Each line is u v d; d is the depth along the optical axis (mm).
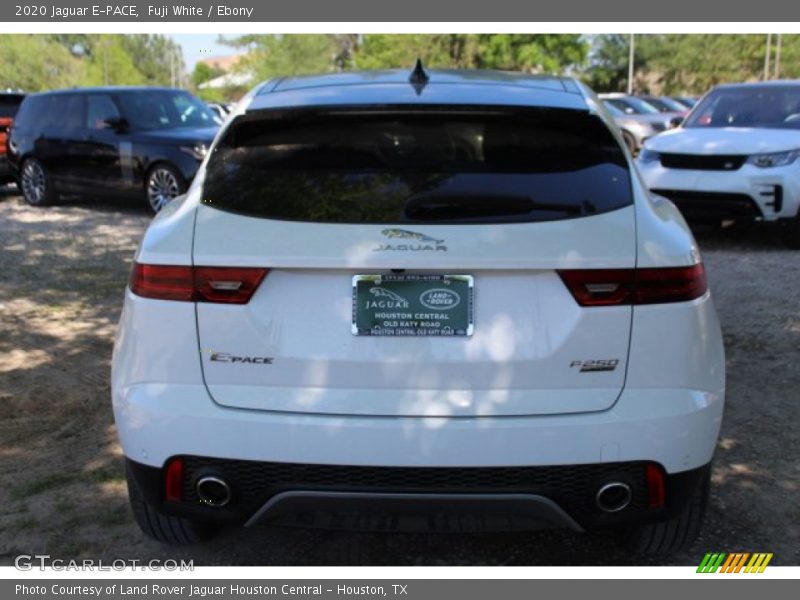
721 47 51344
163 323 2588
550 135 2844
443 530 2648
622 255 2508
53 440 4078
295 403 2553
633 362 2533
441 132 2840
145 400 2604
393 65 47562
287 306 2547
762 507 3480
